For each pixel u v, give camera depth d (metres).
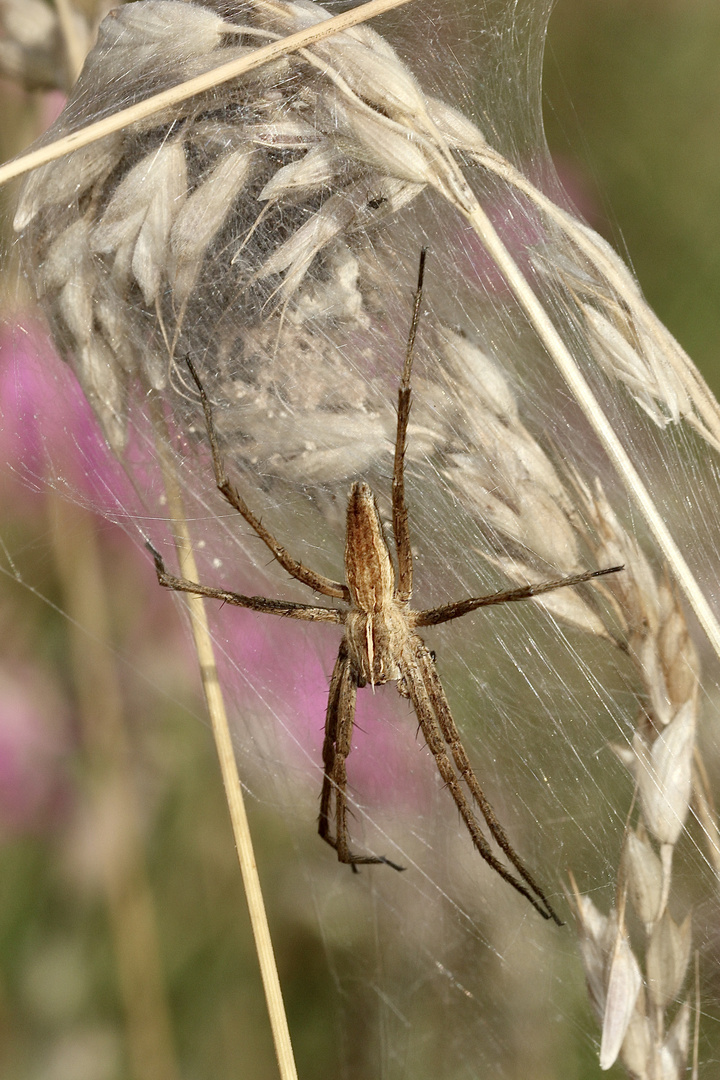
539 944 0.25
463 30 0.24
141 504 0.24
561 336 0.23
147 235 0.23
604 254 0.22
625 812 0.24
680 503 0.24
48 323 0.23
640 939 0.23
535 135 0.24
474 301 0.23
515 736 0.24
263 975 0.23
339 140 0.22
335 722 0.24
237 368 0.23
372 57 0.22
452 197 0.22
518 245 0.23
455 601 0.24
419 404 0.23
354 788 0.25
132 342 0.23
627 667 0.23
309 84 0.22
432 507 0.23
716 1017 0.24
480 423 0.23
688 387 0.22
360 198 0.22
